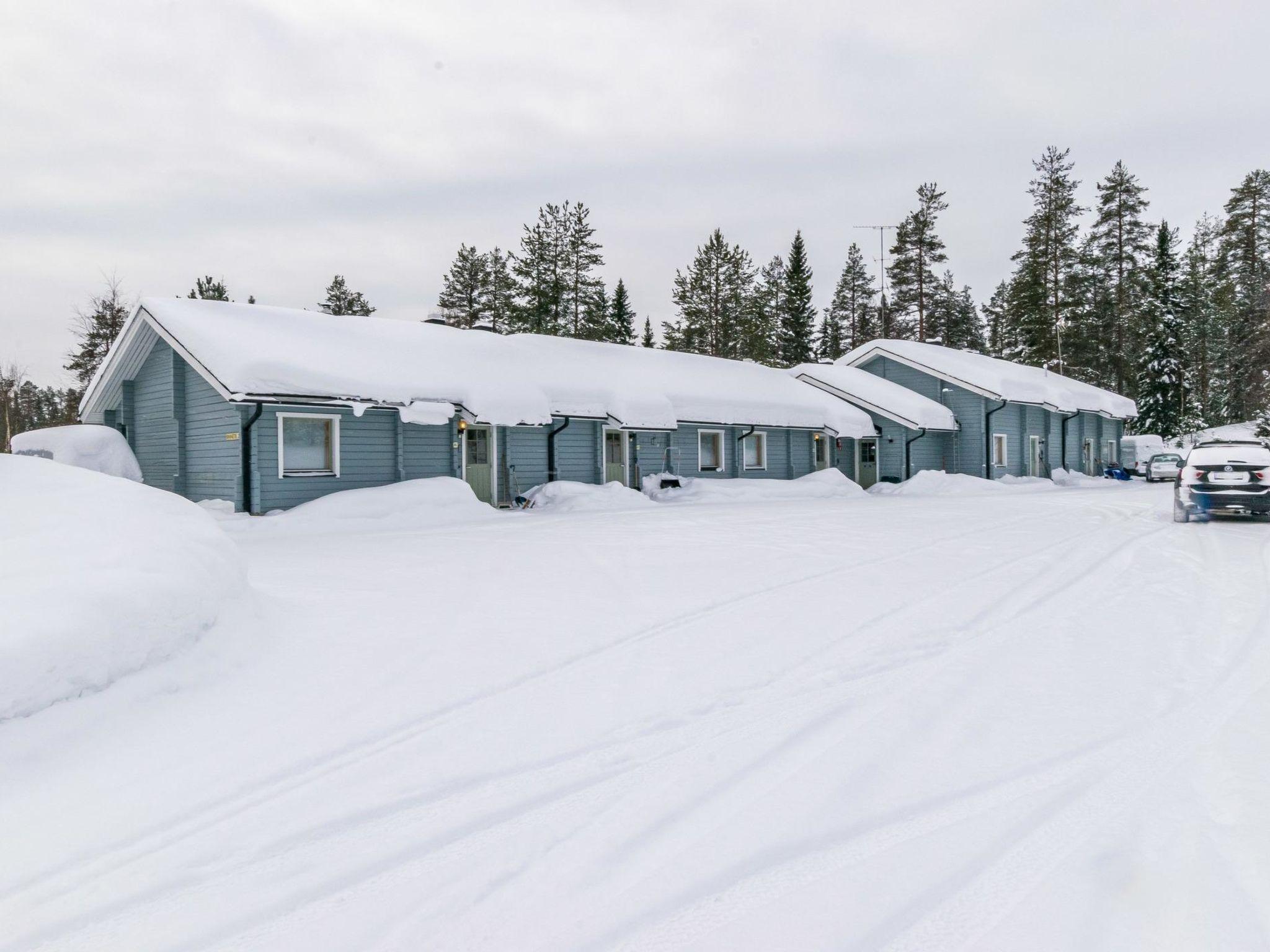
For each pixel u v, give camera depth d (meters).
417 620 6.49
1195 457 14.79
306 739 4.00
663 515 17.44
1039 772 3.47
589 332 49.84
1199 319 55.69
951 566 9.27
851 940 2.30
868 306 70.69
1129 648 5.49
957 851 2.80
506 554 10.67
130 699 4.33
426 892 2.62
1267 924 2.32
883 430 31.86
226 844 2.99
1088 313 54.03
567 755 3.77
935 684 4.74
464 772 3.59
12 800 3.35
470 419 18.58
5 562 4.59
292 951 2.32
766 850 2.84
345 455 17.38
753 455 27.88
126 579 4.71
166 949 2.35
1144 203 53.00
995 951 2.23
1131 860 2.70
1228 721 4.04
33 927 2.48
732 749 3.81
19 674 3.82
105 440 17.48
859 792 3.30
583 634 6.03
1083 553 10.34
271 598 6.95
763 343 54.75
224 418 16.47
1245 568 8.96
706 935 2.34
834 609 6.90
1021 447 34.53
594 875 2.70
